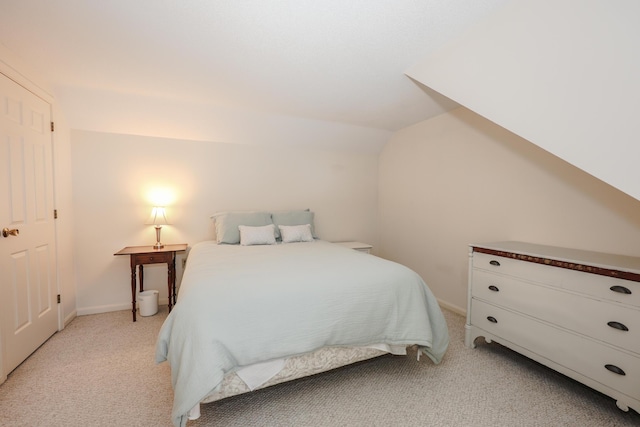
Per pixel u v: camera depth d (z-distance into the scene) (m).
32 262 2.02
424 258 3.23
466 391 1.61
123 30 1.59
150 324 2.52
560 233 1.99
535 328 1.72
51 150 2.30
